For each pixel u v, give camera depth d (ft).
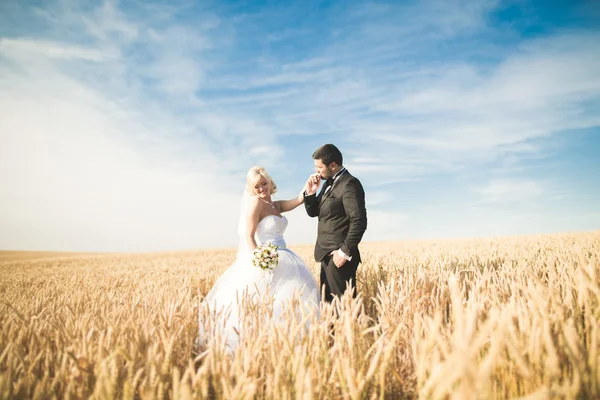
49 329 8.87
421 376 4.78
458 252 30.83
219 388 5.31
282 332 6.06
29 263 67.46
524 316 5.99
